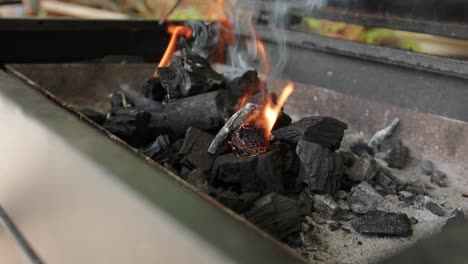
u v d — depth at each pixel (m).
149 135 0.60
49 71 0.84
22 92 0.50
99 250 0.33
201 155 0.52
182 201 0.30
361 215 0.50
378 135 0.70
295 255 0.25
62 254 0.37
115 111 0.63
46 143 0.39
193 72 0.62
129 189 0.31
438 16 0.69
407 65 0.69
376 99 0.75
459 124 0.64
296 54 0.86
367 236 0.46
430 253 0.24
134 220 0.30
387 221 0.46
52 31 0.85
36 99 0.47
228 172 0.49
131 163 0.34
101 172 0.33
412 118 0.69
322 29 0.89
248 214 0.43
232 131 0.52
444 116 0.68
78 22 0.86
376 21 0.75
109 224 0.32
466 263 0.23
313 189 0.50
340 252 0.43
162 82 0.63
